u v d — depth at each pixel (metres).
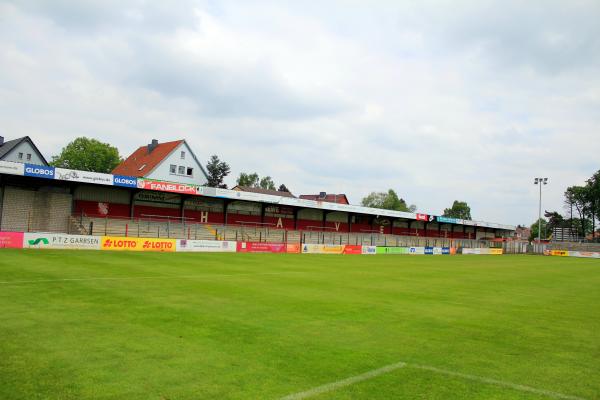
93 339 7.88
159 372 6.31
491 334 9.94
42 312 9.95
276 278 20.05
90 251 29.39
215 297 13.38
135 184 37.94
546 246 88.94
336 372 6.69
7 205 34.78
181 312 10.72
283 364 6.95
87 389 5.58
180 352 7.32
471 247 78.12
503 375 6.94
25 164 31.52
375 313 11.94
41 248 28.70
